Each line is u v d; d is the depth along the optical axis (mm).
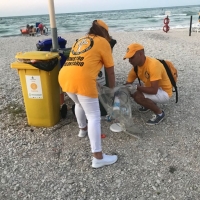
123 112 3906
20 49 13977
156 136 4047
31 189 3068
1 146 3916
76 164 3480
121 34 19297
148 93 4102
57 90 4355
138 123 4445
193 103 5207
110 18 61469
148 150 3707
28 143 3971
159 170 3303
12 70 8508
